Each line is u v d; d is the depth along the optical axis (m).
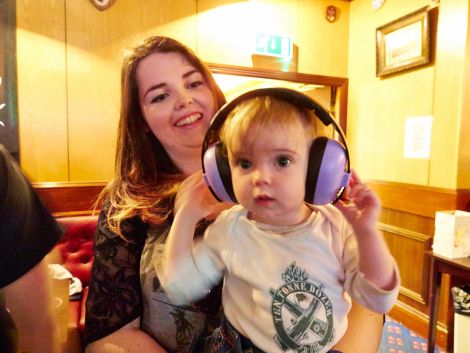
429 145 2.49
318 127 0.58
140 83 0.82
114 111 2.61
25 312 0.65
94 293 0.72
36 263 0.65
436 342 2.36
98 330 0.69
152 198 0.76
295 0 2.97
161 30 2.64
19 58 2.35
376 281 0.56
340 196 0.58
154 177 0.84
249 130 0.54
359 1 3.06
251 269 0.61
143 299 0.72
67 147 2.53
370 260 0.56
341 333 0.61
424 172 2.54
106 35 2.54
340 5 3.14
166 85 0.80
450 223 1.96
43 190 2.42
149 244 0.73
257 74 2.87
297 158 0.54
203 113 0.84
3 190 0.60
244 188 0.55
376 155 2.97
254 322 0.59
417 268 2.57
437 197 2.39
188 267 0.65
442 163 2.39
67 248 2.36
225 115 0.62
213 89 0.88
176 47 0.82
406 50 2.59
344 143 0.56
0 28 2.29
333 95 3.29
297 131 0.54
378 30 2.80
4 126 2.35
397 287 0.56
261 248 0.62
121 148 0.87
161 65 0.79
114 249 0.72
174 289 0.65
